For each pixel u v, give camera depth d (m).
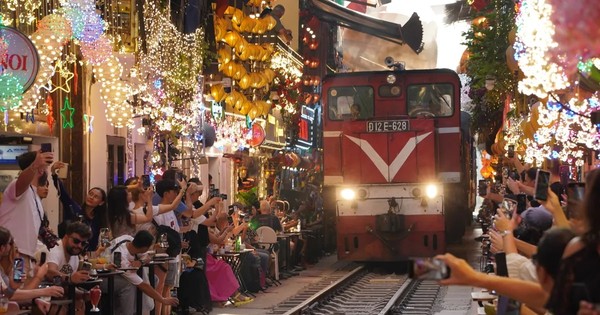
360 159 31.50
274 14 39.69
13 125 20.94
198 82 32.38
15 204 13.95
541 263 6.74
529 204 15.96
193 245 20.56
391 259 31.25
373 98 32.41
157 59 28.66
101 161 25.66
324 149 32.16
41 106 22.61
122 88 22.08
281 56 41.00
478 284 6.18
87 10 19.67
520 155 32.06
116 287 15.85
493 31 31.30
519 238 12.41
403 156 31.23
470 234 48.97
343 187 31.53
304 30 51.72
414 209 31.11
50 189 22.89
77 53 24.38
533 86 10.62
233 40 32.22
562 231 6.76
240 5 36.50
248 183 38.62
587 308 5.45
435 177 31.09
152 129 29.77
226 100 32.78
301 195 39.81
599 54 8.34
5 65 14.90
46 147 13.95
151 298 17.08
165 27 29.89
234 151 38.78
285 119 45.69
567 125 20.73
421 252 31.09
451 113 32.09
